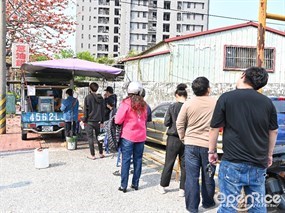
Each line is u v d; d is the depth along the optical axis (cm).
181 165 496
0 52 1082
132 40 8144
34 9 1608
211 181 441
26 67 879
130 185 550
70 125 874
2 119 1102
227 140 303
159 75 1692
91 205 454
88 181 565
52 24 1656
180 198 491
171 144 490
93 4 9325
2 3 1068
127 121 504
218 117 310
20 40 1656
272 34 1759
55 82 1023
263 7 521
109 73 895
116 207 450
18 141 959
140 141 512
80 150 839
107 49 9388
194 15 8300
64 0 1681
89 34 9369
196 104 422
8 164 675
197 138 423
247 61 1755
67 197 483
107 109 805
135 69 1694
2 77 1091
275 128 306
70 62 817
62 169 643
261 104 298
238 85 322
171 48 1684
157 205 461
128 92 513
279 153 465
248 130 294
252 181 297
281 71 1777
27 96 996
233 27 1720
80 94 1859
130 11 8069
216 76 1733
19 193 496
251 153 293
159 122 863
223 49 1731
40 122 942
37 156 645
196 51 1708
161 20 8188
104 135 720
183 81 1698
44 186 532
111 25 9388
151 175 618
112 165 680
